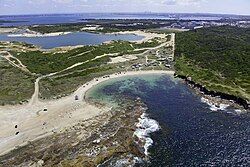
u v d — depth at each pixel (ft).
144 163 259.80
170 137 307.78
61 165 249.14
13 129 326.03
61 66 590.96
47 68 576.20
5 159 265.34
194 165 257.14
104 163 257.96
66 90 459.73
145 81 513.86
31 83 483.10
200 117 361.51
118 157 266.16
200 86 466.70
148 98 430.20
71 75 538.47
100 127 322.75
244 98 396.78
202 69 550.77
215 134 315.58
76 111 377.30
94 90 463.01
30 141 298.56
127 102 411.13
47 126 333.01
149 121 347.36
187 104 406.00
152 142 296.92
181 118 357.82
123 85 491.31
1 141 299.38
